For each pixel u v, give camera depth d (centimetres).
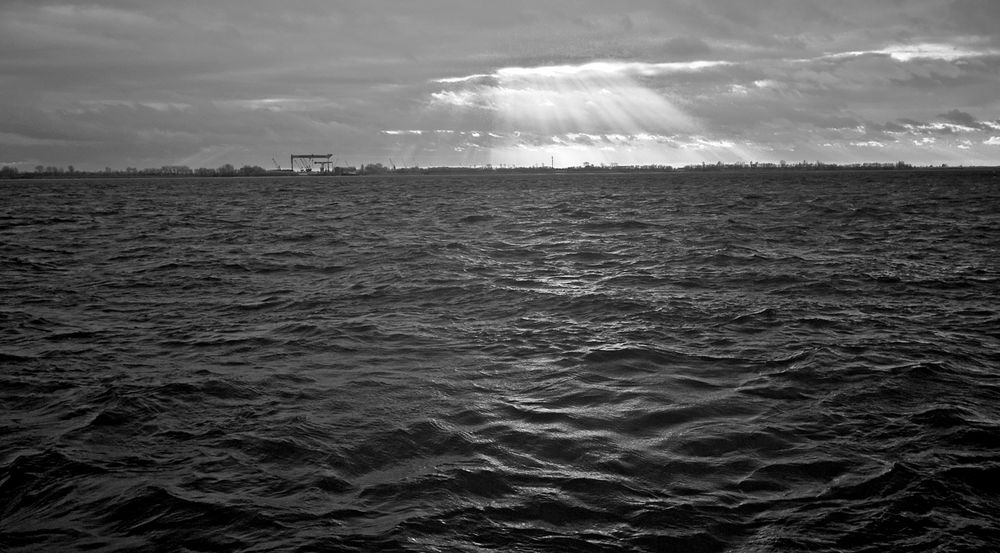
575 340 1661
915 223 4825
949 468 963
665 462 998
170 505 882
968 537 801
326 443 1071
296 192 12788
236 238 4166
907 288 2284
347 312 2005
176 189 14900
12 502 905
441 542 796
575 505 880
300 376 1411
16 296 2302
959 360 1459
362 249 3481
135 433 1114
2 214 6631
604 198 9181
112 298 2266
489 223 5094
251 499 898
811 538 800
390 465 998
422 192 12256
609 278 2509
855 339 1634
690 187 13475
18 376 1416
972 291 2230
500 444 1066
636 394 1284
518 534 813
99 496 911
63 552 789
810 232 4219
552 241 3769
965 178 18438
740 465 986
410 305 2086
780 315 1888
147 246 3778
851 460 992
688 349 1571
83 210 7312
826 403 1220
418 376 1409
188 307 2109
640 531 820
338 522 840
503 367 1462
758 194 9950
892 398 1238
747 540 801
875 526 822
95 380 1391
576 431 1116
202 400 1266
